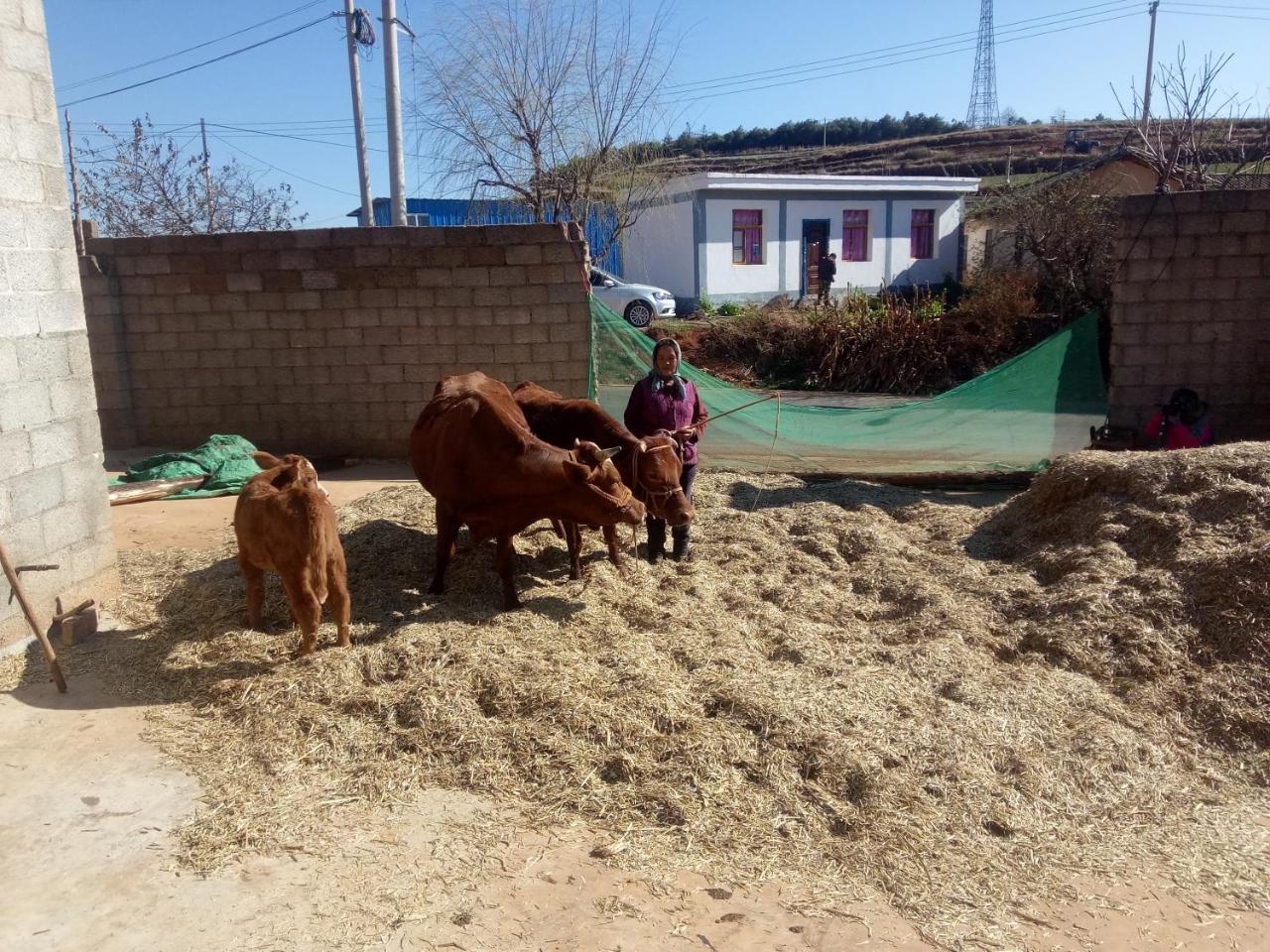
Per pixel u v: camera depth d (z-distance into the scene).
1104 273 19.00
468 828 3.56
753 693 4.25
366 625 5.27
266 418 11.08
